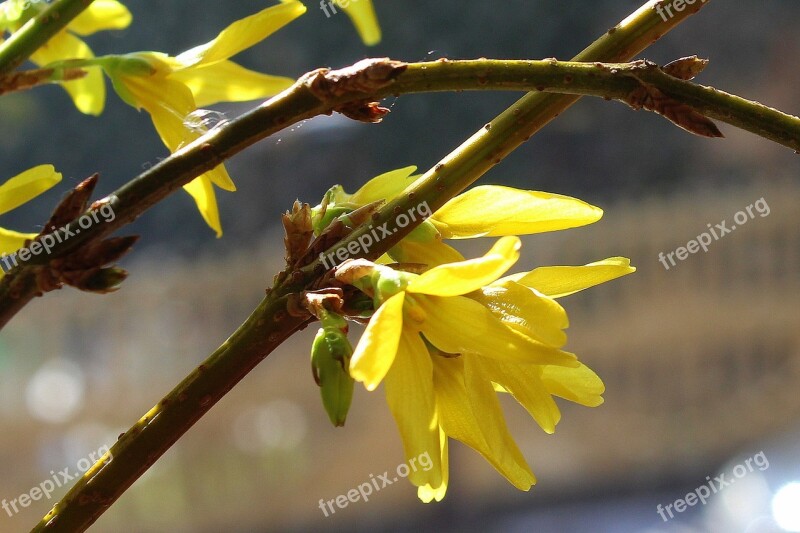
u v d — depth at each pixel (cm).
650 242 228
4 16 34
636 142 210
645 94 30
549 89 30
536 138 186
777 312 227
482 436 30
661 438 218
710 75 218
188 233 188
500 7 111
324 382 29
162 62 33
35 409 199
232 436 199
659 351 228
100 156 109
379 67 29
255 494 196
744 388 225
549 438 214
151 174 30
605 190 219
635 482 212
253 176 140
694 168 233
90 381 204
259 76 35
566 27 116
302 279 30
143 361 205
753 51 219
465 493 197
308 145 123
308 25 103
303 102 30
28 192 32
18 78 32
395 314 29
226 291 201
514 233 31
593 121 198
